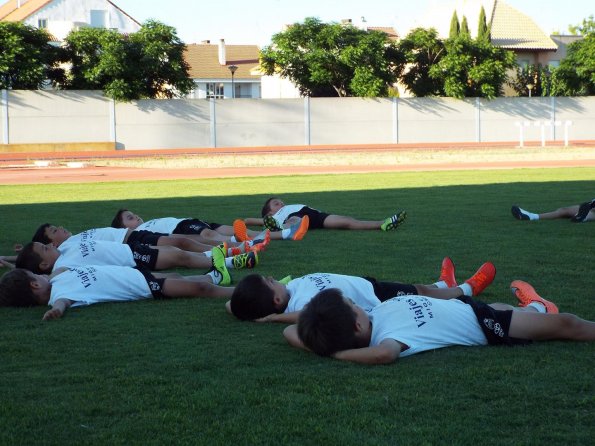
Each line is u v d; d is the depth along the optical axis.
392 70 44.91
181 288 6.11
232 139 40.72
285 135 41.53
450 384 3.97
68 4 64.56
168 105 39.38
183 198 15.12
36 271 6.77
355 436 3.36
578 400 3.71
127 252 7.02
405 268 7.29
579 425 3.44
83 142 38.09
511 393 3.83
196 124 39.97
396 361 4.37
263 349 4.68
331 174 22.36
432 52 44.88
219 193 16.23
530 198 14.05
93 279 5.96
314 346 4.45
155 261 7.12
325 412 3.63
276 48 44.84
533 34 57.38
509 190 15.76
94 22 65.81
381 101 42.78
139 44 39.28
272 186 18.02
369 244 8.76
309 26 44.41
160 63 39.44
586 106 46.00
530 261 7.50
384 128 43.06
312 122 41.88
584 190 15.54
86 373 4.24
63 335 5.05
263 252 8.33
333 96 45.38
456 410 3.63
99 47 39.31
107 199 15.12
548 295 5.95
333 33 43.41
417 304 4.60
